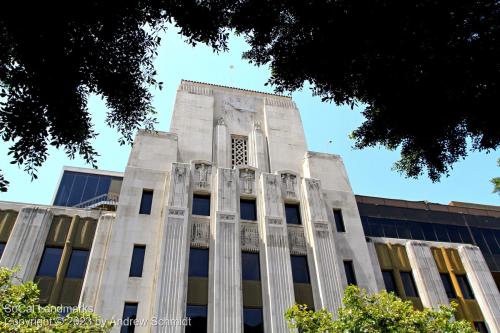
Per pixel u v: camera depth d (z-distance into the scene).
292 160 28.50
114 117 8.97
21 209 20.61
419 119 8.38
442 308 14.61
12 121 7.05
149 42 8.28
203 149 26.95
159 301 17.12
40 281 18.67
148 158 24.08
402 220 28.25
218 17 8.40
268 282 19.38
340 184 26.97
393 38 7.07
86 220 21.47
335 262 21.12
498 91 6.86
